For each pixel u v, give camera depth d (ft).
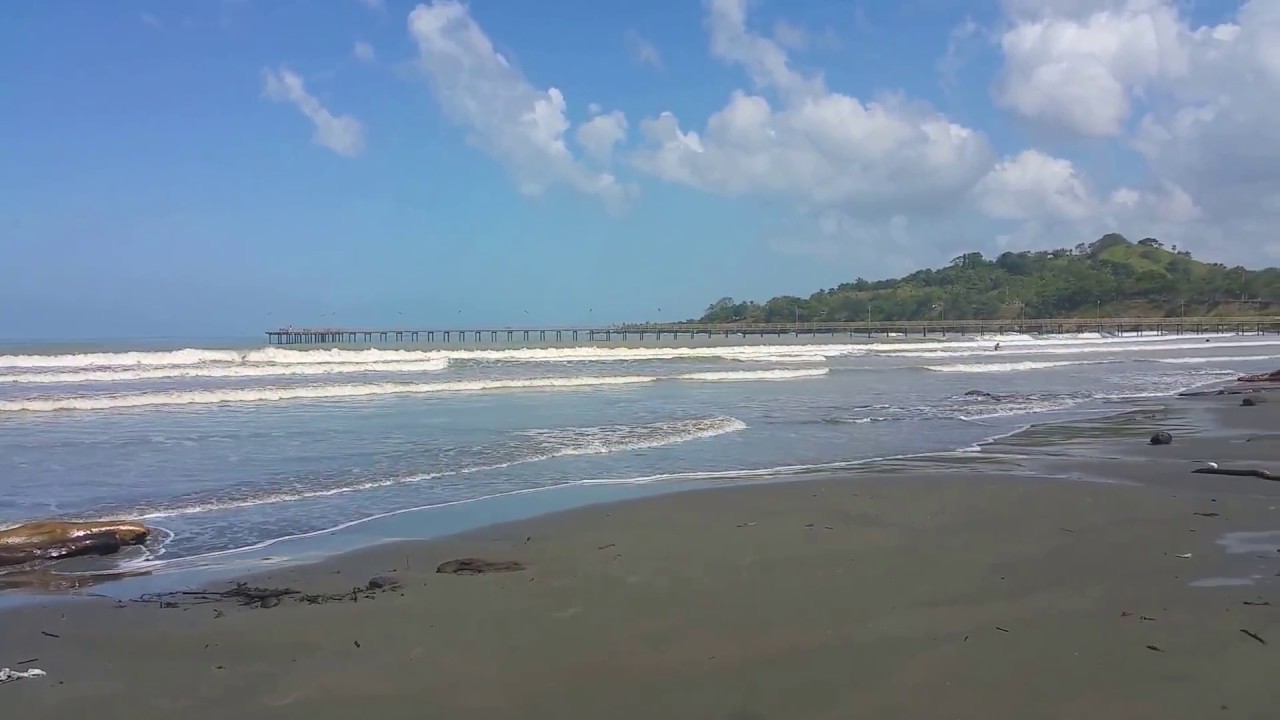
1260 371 126.00
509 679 17.11
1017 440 53.83
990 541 27.58
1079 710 15.02
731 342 294.25
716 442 53.36
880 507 33.12
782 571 24.54
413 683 16.96
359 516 33.35
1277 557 25.00
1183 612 20.04
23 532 27.07
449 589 23.24
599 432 56.90
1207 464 42.50
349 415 66.13
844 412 70.18
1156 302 470.39
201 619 20.89
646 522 31.22
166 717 15.64
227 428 58.44
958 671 16.88
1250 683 15.98
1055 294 506.89
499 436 55.11
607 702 15.96
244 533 30.68
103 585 24.13
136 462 45.16
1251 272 477.77
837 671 17.07
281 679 17.24
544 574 24.64
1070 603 20.94
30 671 17.65
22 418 63.57
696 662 17.78
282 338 339.98
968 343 238.89
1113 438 54.03
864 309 548.31
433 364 122.01
